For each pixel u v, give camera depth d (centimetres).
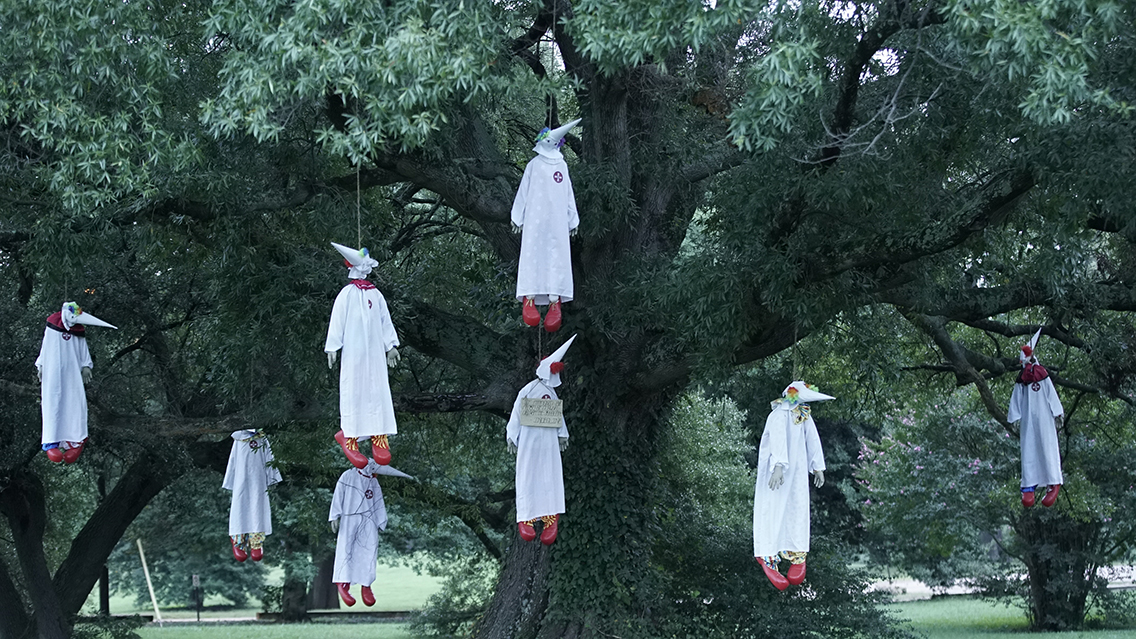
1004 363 1605
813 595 1591
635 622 1361
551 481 1048
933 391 1861
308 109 1024
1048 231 1109
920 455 2292
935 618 2616
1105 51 824
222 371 1349
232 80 866
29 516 1777
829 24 844
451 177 1184
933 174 1013
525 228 910
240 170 1102
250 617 3441
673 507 1628
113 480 2422
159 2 952
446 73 784
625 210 1263
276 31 828
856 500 3120
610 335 1285
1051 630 2281
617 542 1370
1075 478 1798
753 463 3284
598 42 785
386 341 854
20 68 920
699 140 1325
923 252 970
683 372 1294
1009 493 2012
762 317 1101
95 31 871
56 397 1027
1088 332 1459
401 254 1666
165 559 3588
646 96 1291
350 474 1191
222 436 1759
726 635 1520
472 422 1905
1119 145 823
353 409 833
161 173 998
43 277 1218
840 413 1805
